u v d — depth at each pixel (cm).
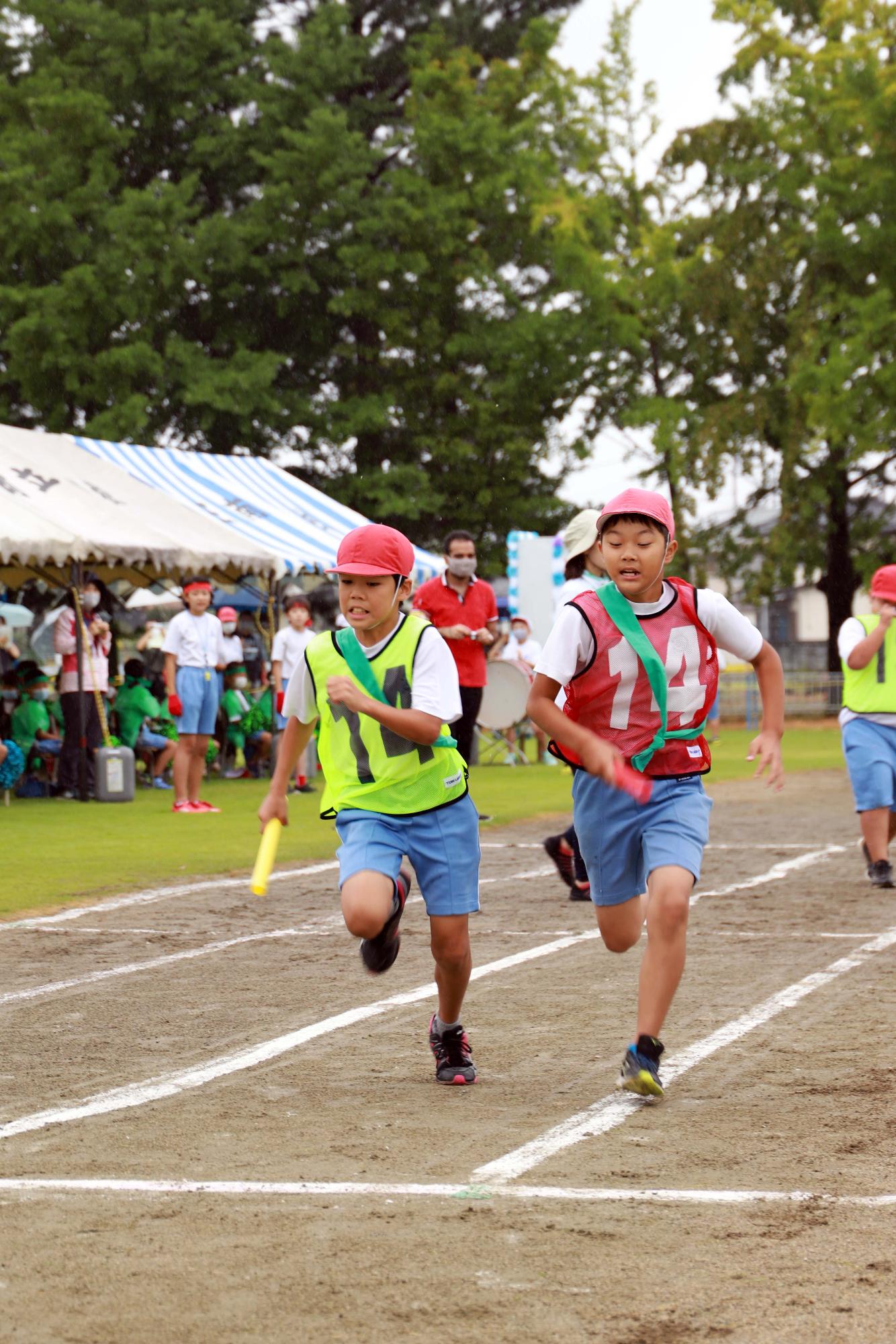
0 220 4403
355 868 580
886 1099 582
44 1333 360
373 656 592
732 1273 398
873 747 1184
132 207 4384
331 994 797
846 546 4991
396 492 4716
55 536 1870
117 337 4616
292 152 4662
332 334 5062
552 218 4747
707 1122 552
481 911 1084
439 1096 593
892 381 4262
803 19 4956
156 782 2233
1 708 2097
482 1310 373
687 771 604
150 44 4766
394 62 5197
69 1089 608
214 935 980
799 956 894
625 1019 732
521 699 2527
